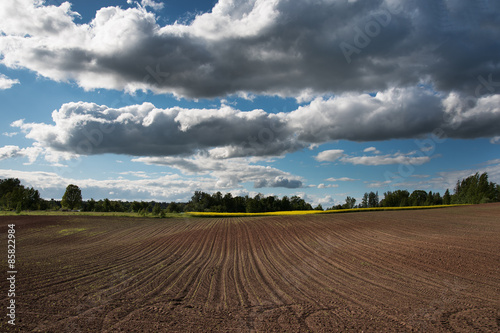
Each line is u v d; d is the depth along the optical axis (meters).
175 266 16.12
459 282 10.93
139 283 12.03
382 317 7.82
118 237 29.66
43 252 20.62
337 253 18.08
